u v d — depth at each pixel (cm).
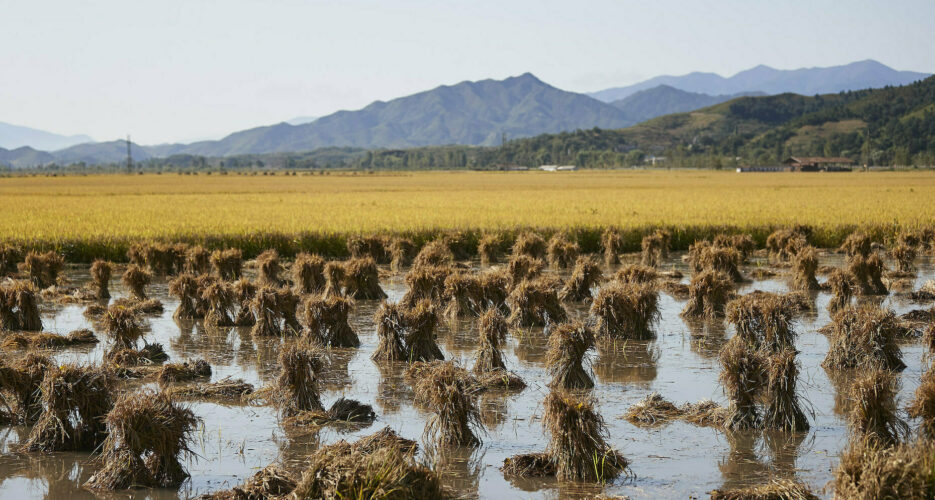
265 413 936
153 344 1227
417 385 966
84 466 781
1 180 10994
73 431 830
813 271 1880
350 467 604
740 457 779
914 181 8631
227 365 1176
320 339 1309
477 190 6725
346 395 1014
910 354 1191
